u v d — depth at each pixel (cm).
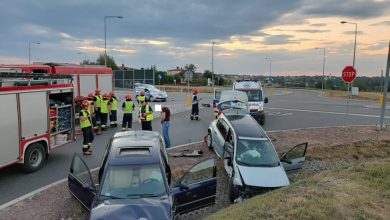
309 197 761
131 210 655
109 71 2523
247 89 2219
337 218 661
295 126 2147
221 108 1873
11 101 1084
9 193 995
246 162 1077
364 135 1833
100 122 1877
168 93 5750
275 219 654
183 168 1212
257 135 1170
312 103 3838
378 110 3092
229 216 698
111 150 809
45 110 1237
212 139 1447
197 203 796
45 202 930
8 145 1078
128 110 1856
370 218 664
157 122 2245
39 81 1209
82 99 2208
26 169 1165
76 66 2255
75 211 881
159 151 811
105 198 701
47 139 1248
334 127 2073
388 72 1945
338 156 1538
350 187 823
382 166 980
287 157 1239
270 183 998
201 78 8994
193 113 2394
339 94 5675
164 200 692
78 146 1584
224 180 1191
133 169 745
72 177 820
